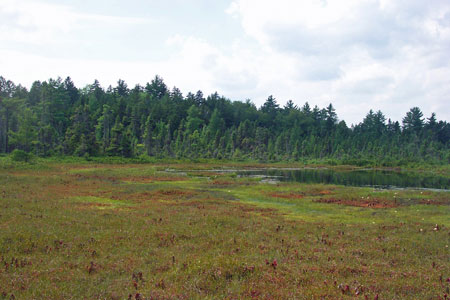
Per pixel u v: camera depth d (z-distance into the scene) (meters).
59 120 112.62
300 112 177.00
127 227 17.27
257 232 17.39
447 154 116.31
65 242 13.98
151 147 106.00
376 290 9.84
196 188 40.06
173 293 9.06
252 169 81.62
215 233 16.69
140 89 177.88
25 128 74.56
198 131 139.12
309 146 135.38
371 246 15.46
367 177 65.81
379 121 177.12
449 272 11.94
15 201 23.27
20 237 14.12
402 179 62.59
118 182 42.78
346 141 142.25
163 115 137.88
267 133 147.00
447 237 17.86
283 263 12.13
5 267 10.73
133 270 11.08
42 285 9.41
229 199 31.83
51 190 31.75
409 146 137.12
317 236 17.17
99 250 13.18
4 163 54.62
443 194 36.69
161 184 42.53
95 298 8.72
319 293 9.33
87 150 81.75
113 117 123.81
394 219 23.50
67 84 147.62
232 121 163.38
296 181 53.56
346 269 11.68
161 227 17.50
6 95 110.00
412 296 9.51
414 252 14.70
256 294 9.22
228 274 10.70
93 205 24.81
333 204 30.36
